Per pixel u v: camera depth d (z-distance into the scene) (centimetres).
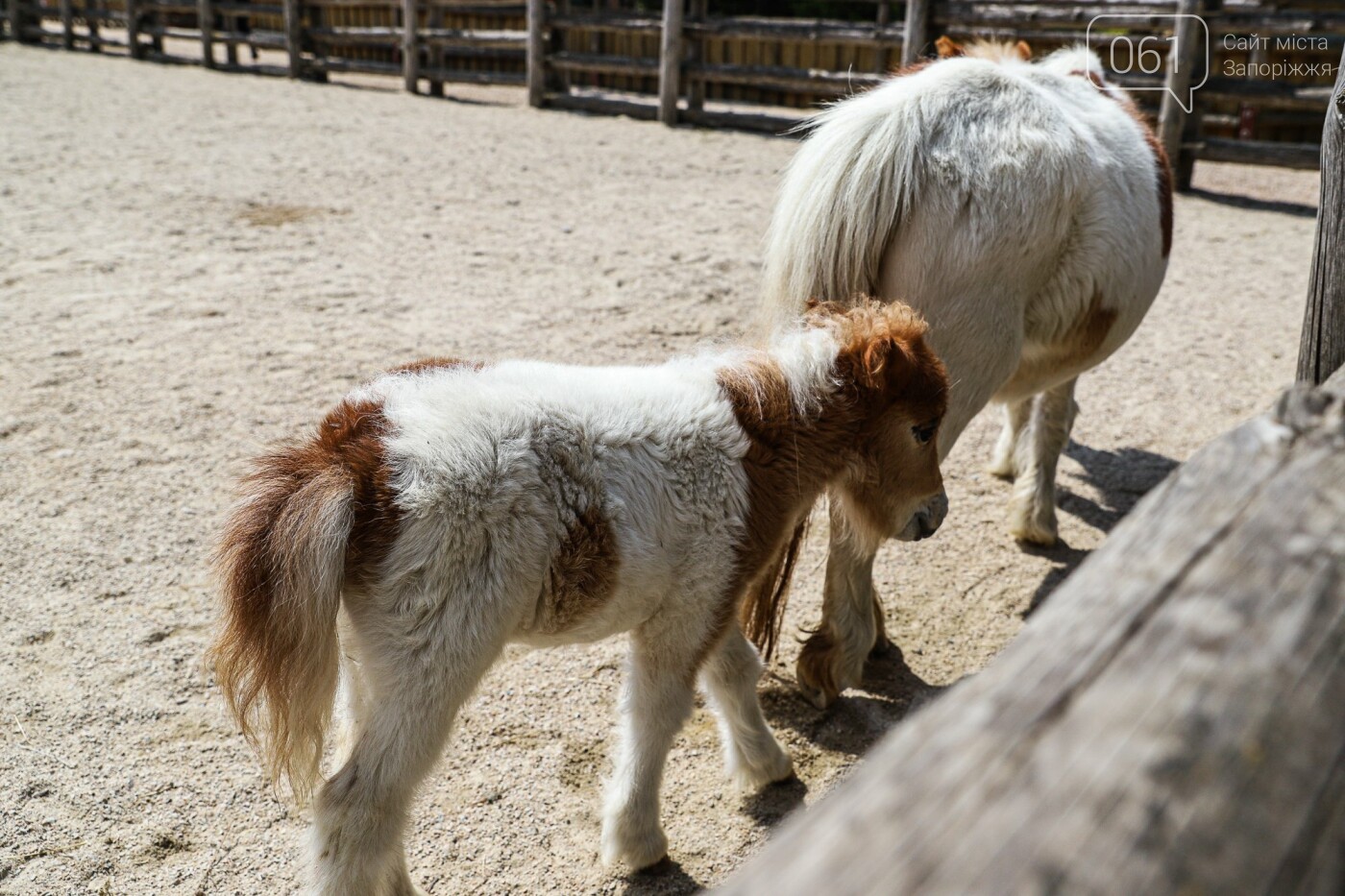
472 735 335
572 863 290
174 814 294
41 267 726
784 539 306
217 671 237
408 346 608
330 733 318
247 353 591
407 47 1524
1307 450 131
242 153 1092
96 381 550
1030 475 457
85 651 353
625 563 260
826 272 342
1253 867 82
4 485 448
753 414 288
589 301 691
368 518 231
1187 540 116
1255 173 1176
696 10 1313
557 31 1431
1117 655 100
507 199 936
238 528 231
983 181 331
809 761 336
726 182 1016
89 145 1106
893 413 305
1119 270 369
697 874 289
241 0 1848
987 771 89
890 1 1188
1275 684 96
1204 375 621
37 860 275
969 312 338
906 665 380
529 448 248
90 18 1925
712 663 306
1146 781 87
